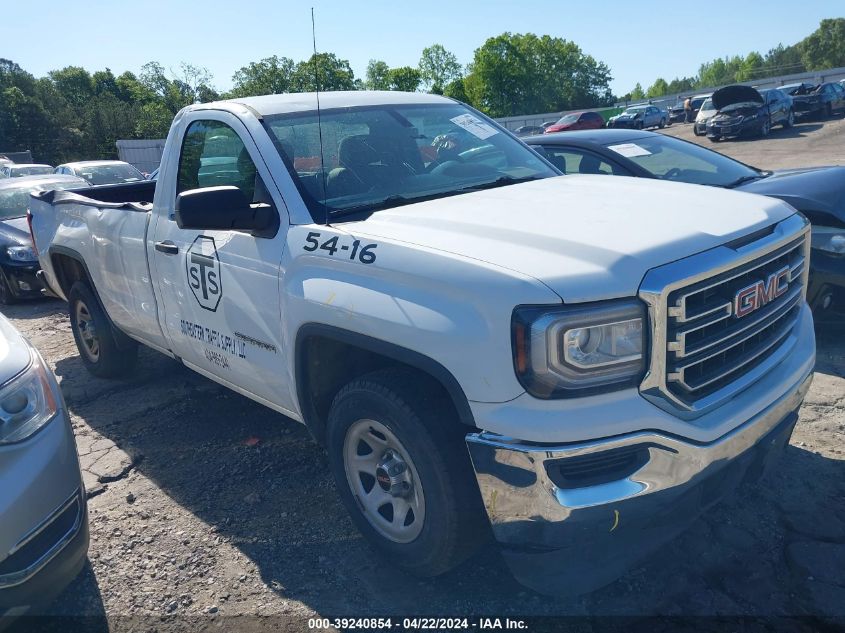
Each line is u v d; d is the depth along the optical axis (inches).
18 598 95.5
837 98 1114.7
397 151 141.9
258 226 123.3
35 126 2437.3
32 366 105.7
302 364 119.5
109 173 671.8
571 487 88.0
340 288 107.4
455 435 100.0
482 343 89.6
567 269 89.0
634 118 1546.5
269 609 109.9
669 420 90.2
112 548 128.3
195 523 135.0
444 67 3543.3
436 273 95.6
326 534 128.5
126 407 194.2
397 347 99.7
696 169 219.5
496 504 92.6
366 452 116.6
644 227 99.6
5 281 347.3
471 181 142.0
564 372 86.0
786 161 677.9
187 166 151.9
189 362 162.7
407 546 109.7
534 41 3659.0
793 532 118.6
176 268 149.6
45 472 98.7
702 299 93.0
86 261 193.3
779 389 106.4
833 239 184.4
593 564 95.4
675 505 93.7
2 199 400.2
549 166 158.9
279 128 135.3
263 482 148.6
